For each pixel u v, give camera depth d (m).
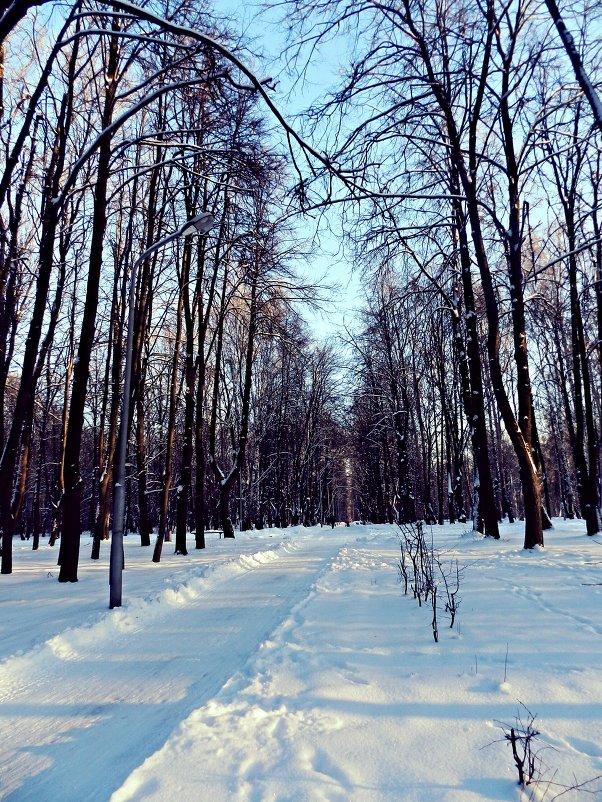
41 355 17.30
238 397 34.78
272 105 4.69
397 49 9.95
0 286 13.34
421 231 14.03
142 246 15.95
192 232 8.81
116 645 6.32
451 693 3.96
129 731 3.92
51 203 11.66
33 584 10.87
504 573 8.91
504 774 2.86
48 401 26.86
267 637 6.00
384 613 6.66
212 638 6.39
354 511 87.62
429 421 34.03
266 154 10.53
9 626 6.99
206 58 8.80
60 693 4.75
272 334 23.14
